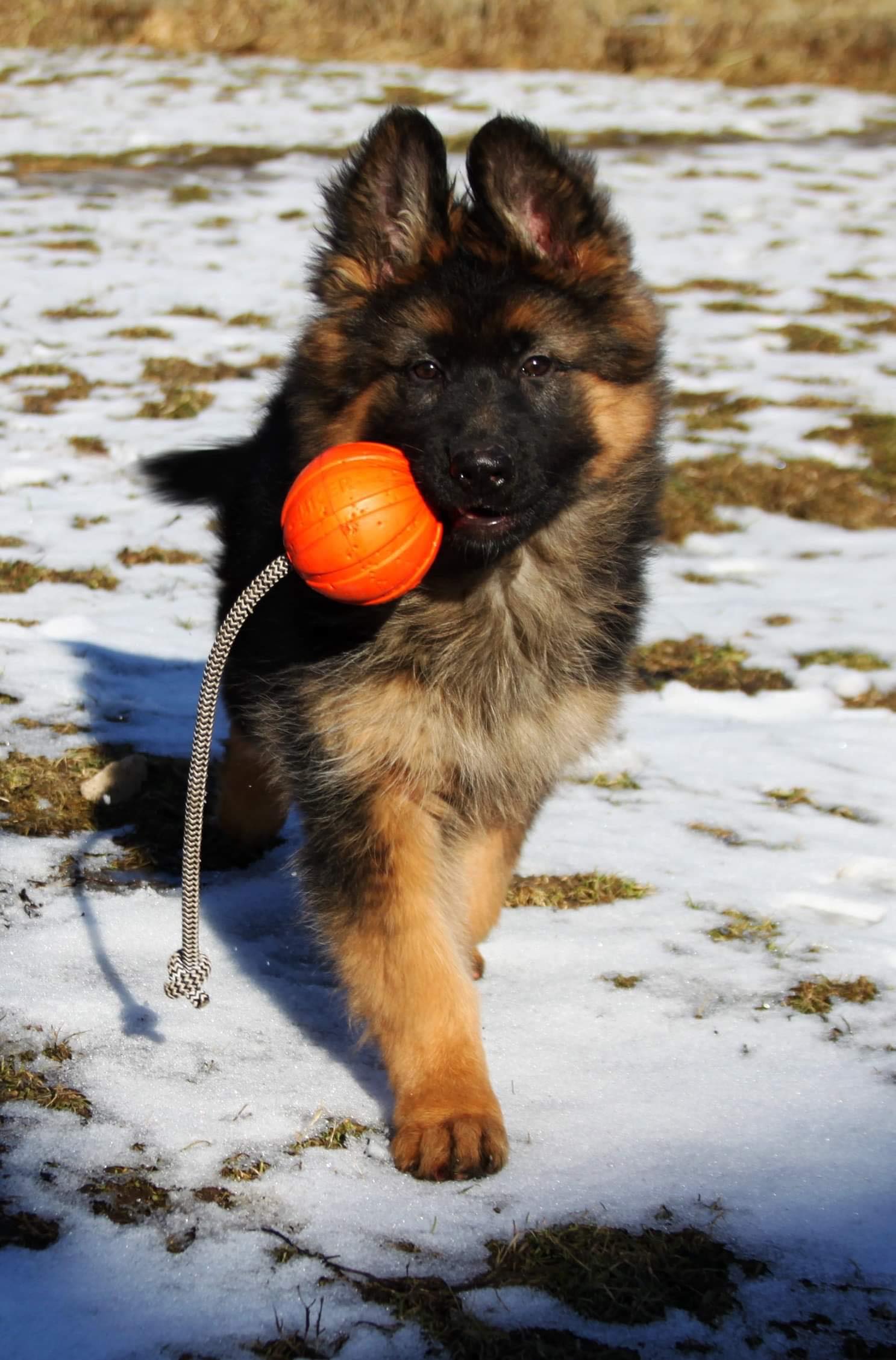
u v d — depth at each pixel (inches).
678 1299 103.8
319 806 134.0
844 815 199.6
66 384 367.2
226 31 839.7
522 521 135.1
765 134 702.5
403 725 134.6
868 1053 137.5
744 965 155.1
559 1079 131.9
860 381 402.6
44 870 166.9
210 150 625.6
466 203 147.2
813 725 231.1
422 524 123.3
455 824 145.5
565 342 141.4
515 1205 112.8
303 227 526.0
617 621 149.3
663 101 757.3
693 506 322.3
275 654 144.6
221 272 469.4
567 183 143.6
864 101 781.9
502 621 140.1
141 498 305.3
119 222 521.0
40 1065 126.6
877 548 309.6
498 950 157.6
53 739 200.8
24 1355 93.4
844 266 509.7
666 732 226.7
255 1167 115.1
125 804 185.9
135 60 798.5
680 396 386.6
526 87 765.9
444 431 132.2
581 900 170.4
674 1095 129.3
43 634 239.0
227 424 341.4
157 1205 109.5
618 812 197.8
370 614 135.0
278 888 172.1
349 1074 131.3
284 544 127.0
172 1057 130.3
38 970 143.0
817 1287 105.5
